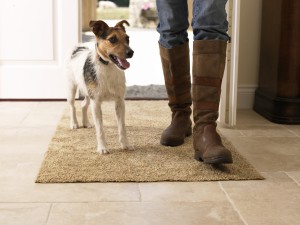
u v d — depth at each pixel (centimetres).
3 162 190
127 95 332
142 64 465
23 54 306
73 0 301
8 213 143
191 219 140
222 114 254
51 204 150
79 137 225
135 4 755
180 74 211
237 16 240
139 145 212
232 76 248
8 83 309
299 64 262
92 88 199
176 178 172
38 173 175
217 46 182
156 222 138
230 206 150
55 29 304
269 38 281
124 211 145
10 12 300
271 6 276
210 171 180
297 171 185
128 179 170
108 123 253
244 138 234
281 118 265
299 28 258
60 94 313
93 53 204
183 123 216
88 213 143
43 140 223
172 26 198
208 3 175
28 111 283
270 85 279
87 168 181
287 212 146
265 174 181
